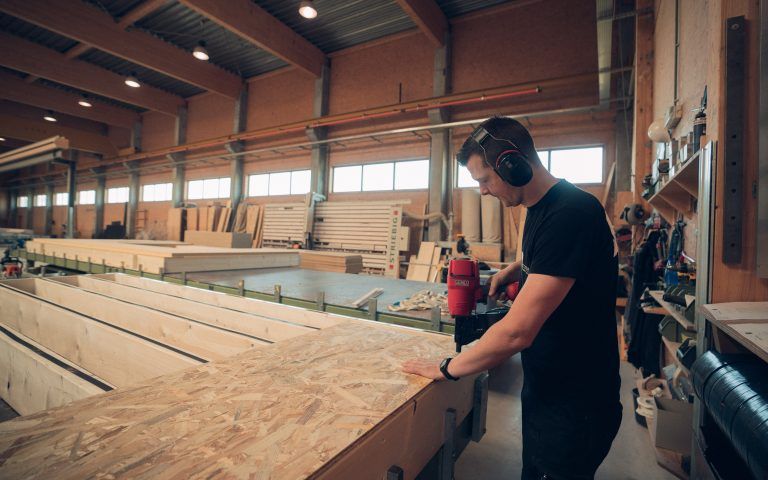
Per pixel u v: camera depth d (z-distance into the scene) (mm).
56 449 586
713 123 1670
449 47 6875
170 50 7852
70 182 5336
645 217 4012
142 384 860
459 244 5344
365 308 2127
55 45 8219
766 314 1275
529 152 950
